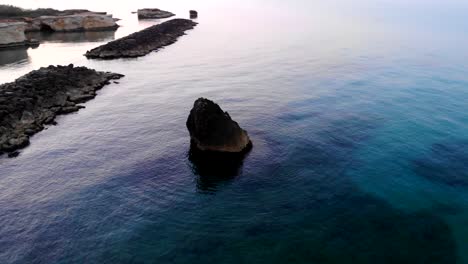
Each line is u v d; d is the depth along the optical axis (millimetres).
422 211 28453
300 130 42938
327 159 36188
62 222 26922
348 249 24266
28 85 54281
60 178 32938
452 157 37000
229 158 36562
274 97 55219
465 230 26406
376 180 32594
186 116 47875
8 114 44031
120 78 67438
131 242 24891
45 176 33250
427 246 24719
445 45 100000
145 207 28703
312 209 28422
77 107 50781
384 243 24875
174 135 42094
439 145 39531
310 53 89062
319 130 42938
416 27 136125
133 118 47344
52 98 51875
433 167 35031
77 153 37750
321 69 73062
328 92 57875
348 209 28453
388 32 123688
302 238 25203
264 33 122500
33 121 44750
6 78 66562
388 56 85375
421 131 43094
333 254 23812
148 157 36906
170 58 85438
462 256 23859
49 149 38688
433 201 29797
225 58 84312
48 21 127875
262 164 35312
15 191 30875
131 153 37781
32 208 28562
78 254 23891
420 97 55500
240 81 64438
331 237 25359
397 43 103000
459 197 30438
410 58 83250
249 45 101000
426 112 49250
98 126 44844
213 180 32656
